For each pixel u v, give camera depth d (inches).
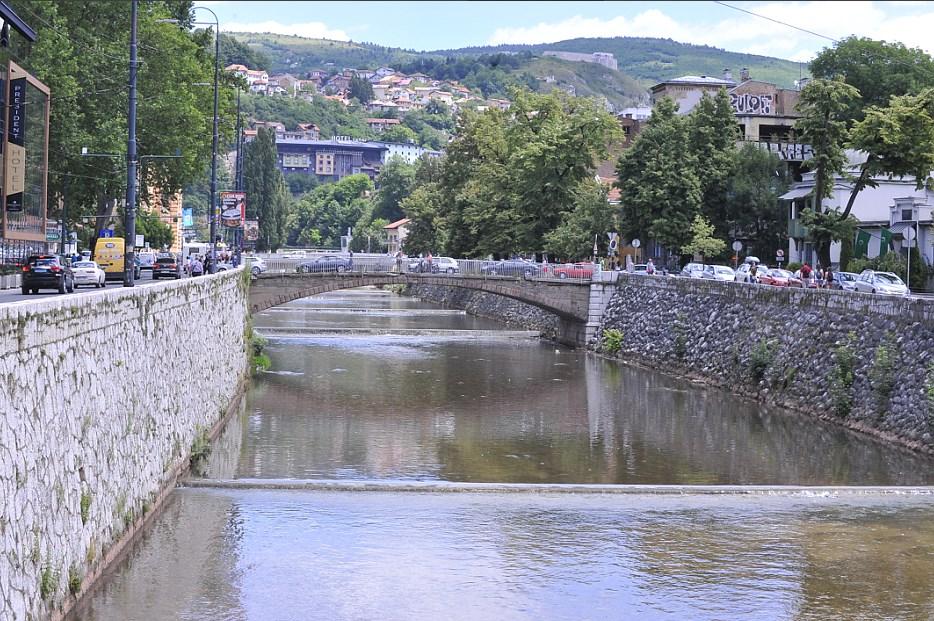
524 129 4468.5
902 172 2947.8
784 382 2186.3
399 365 2790.4
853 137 2935.5
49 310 761.6
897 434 1756.9
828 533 1142.3
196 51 3472.0
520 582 959.6
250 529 1108.5
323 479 1421.0
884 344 1891.0
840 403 1941.4
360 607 882.1
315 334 3582.7
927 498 1326.3
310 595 906.7
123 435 996.6
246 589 913.5
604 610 889.5
